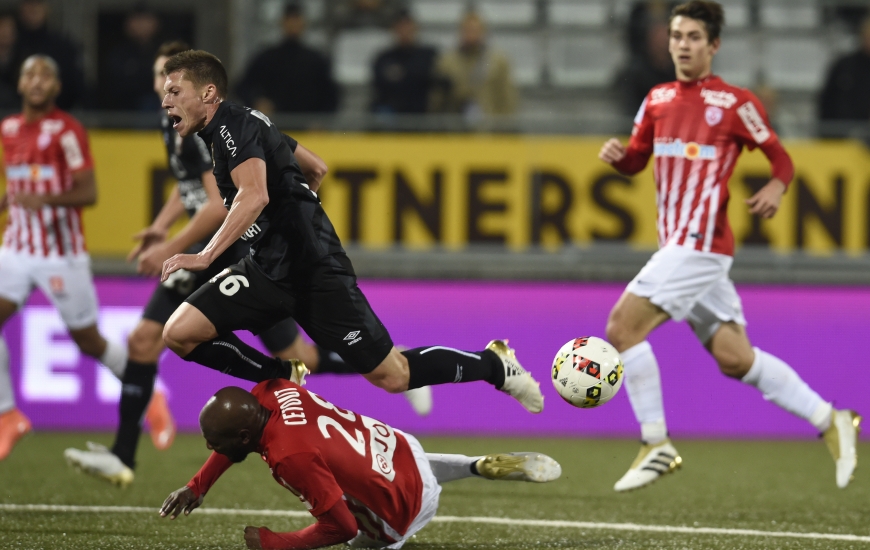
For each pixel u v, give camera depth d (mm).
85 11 32719
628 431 27844
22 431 21750
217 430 12648
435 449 24562
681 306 17500
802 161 28734
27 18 30516
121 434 18422
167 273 12750
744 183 28484
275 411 12953
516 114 31891
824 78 34219
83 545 14148
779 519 16547
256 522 15945
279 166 14062
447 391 27922
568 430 27859
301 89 30656
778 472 21703
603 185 28844
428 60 31281
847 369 27844
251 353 14680
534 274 28406
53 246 21578
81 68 30578
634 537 15023
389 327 28094
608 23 36000
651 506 17688
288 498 17969
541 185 28969
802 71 35594
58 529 15242
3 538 14555
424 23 36062
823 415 17828
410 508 13477
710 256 17469
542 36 36031
